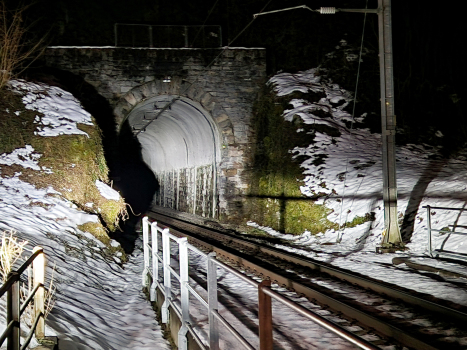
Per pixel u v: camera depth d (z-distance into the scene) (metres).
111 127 24.52
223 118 25.64
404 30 27.41
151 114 30.83
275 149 23.27
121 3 27.81
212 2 28.44
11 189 13.52
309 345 6.02
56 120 16.41
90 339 6.40
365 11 12.98
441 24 27.14
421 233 14.73
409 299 8.02
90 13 27.66
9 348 4.34
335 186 18.88
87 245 12.36
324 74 26.94
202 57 25.55
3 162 14.41
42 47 23.92
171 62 25.25
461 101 25.19
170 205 40.38
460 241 13.30
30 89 17.69
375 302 8.31
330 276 10.73
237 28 28.53
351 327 6.89
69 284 8.86
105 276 11.15
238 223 24.31
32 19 26.70
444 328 6.73
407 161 20.75
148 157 50.03
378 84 26.31
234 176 25.61
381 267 11.56
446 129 24.27
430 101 25.66
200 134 29.17
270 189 22.09
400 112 25.06
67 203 13.76
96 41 27.48
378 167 19.53
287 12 28.94
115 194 15.31
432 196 16.28
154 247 9.59
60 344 5.68
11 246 6.77
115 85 24.67
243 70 25.88
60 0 27.36
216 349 4.98
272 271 10.68
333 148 21.41
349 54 27.55
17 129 15.50
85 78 24.38
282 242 17.83
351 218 17.36
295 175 20.39
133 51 24.91
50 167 14.69
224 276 10.94
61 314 6.89
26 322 5.84
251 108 25.98
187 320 6.38
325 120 23.14
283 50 28.50
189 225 23.83
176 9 28.05
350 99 25.45
